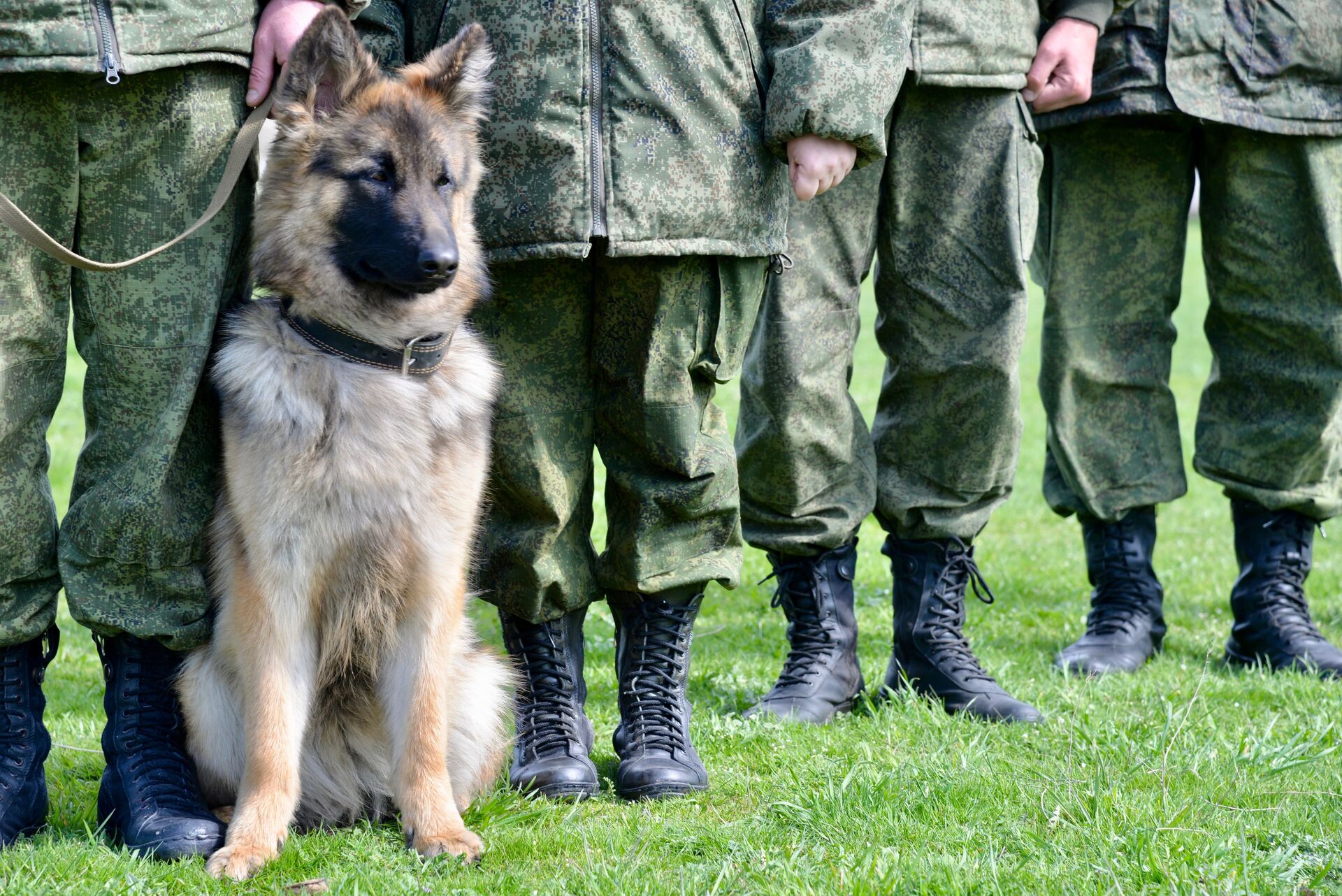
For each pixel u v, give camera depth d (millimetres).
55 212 2674
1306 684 4180
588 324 3195
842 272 3740
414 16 3246
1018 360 3768
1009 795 3039
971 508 4023
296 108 2855
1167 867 2527
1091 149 4484
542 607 3320
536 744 3311
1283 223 4355
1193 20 4141
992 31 3564
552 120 2887
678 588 3377
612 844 2812
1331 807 2961
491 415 3141
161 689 3035
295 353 2834
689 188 2939
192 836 2775
